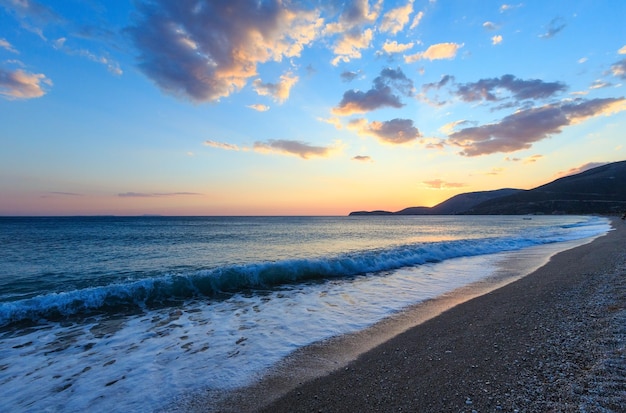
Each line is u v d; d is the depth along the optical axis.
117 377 5.20
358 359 5.71
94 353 6.14
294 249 24.34
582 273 12.16
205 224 76.50
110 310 9.02
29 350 6.29
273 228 59.97
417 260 17.77
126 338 6.93
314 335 7.00
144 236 37.44
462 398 4.14
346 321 7.93
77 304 8.96
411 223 88.06
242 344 6.55
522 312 7.81
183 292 10.78
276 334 7.09
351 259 15.16
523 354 5.30
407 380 4.80
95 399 4.57
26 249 23.72
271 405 4.34
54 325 7.80
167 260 18.47
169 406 4.38
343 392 4.58
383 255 17.08
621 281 9.91
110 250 23.47
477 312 8.18
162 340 6.80
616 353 4.82
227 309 9.11
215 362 5.72
